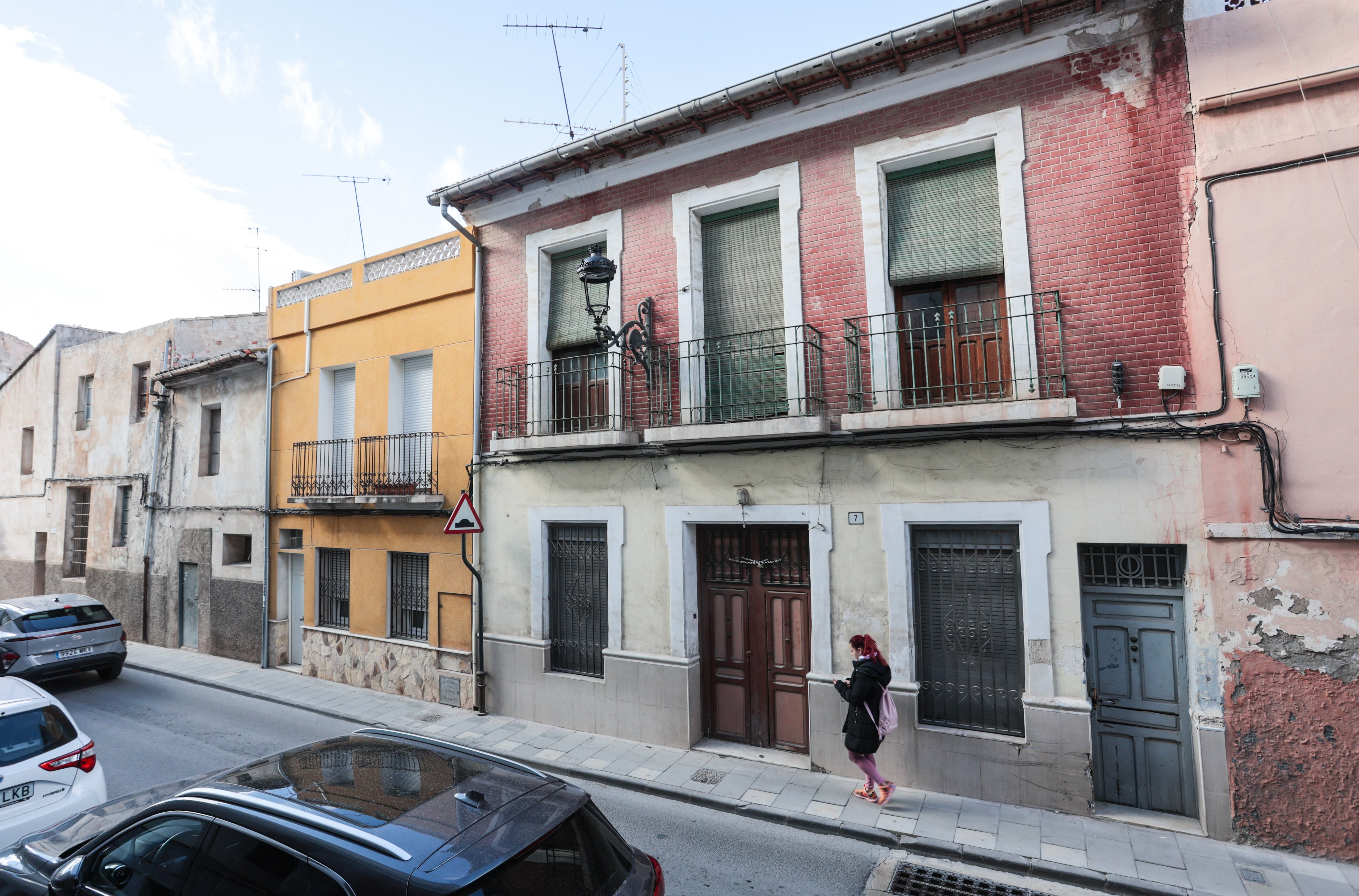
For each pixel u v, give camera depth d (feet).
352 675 36.60
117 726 30.25
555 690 29.30
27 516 63.26
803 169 25.18
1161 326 19.66
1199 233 19.30
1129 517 19.71
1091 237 20.61
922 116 23.16
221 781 12.01
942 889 16.89
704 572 27.07
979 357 22.67
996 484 21.31
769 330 25.05
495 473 31.83
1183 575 19.67
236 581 43.80
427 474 34.30
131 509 52.90
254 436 43.80
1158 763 19.94
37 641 35.35
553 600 30.27
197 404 48.21
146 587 50.67
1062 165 21.08
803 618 25.21
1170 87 19.83
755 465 25.22
